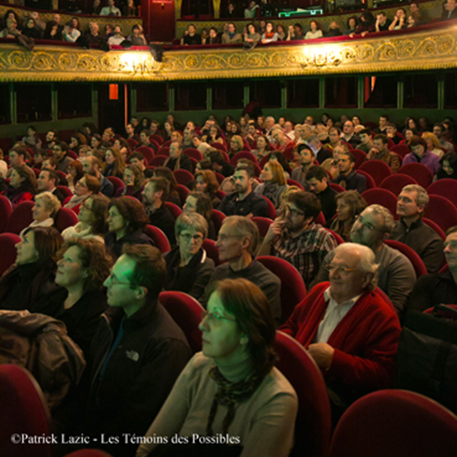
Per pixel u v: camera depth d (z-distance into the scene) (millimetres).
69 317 2691
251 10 16016
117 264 2264
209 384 1796
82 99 14664
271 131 11242
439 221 5012
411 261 3520
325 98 14055
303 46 13016
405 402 1544
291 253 3592
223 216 4863
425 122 11500
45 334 2322
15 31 11766
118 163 7727
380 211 3244
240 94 15180
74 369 2320
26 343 2303
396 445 1540
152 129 13773
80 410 2365
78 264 2691
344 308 2479
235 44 13734
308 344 2506
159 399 2119
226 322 1682
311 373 1913
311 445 1902
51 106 13500
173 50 13930
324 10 15297
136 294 2236
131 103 15305
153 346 2197
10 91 12266
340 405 2277
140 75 13797
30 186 6180
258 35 13812
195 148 10195
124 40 13750
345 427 1643
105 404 2223
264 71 13578
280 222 3613
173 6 16406
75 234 4297
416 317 1930
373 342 2352
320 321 2551
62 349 2299
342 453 1642
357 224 3285
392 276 3232
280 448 1638
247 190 5129
